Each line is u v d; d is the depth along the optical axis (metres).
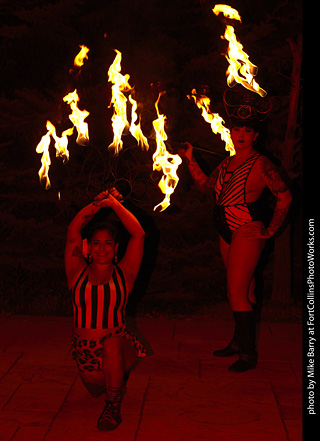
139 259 4.56
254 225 5.58
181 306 8.20
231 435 4.16
